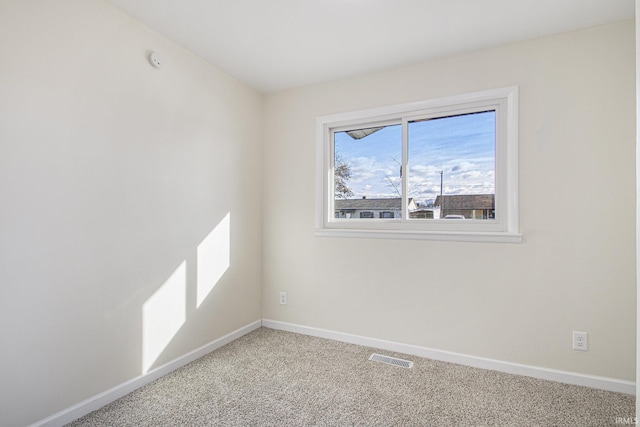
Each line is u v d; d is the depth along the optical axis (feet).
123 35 6.18
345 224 9.26
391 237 8.34
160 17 6.34
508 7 5.96
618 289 6.34
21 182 4.79
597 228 6.48
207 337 8.19
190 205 7.70
